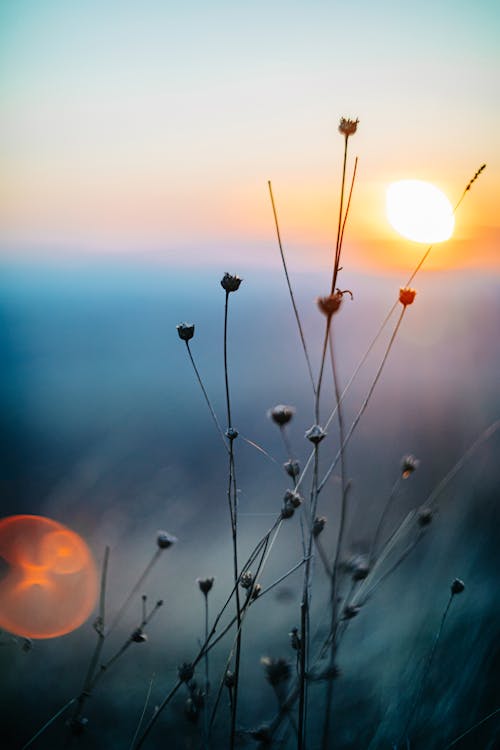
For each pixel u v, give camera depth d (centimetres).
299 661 62
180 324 64
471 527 97
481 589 88
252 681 84
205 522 124
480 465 106
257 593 63
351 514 99
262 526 121
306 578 62
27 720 82
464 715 77
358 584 65
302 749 63
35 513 128
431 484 122
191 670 62
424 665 82
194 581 106
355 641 86
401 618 88
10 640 77
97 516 129
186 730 75
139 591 105
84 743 80
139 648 92
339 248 60
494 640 81
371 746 75
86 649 91
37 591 99
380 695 81
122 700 85
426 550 96
